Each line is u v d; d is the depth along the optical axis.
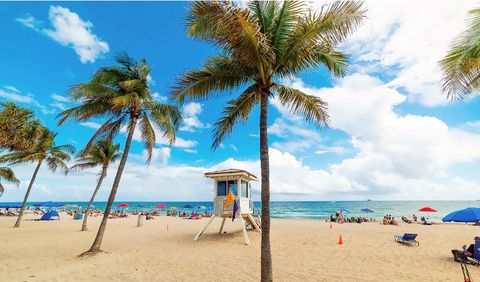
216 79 7.74
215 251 12.42
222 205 15.68
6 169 28.41
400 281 7.98
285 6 6.94
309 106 8.30
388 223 29.09
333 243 14.82
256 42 6.26
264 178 6.71
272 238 16.41
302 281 7.93
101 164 22.86
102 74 12.04
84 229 20.84
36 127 11.29
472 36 6.20
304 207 97.38
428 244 14.67
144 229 22.00
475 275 8.70
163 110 13.19
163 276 8.33
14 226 23.77
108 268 9.22
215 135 8.94
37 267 9.28
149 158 13.90
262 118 7.11
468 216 11.15
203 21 6.42
